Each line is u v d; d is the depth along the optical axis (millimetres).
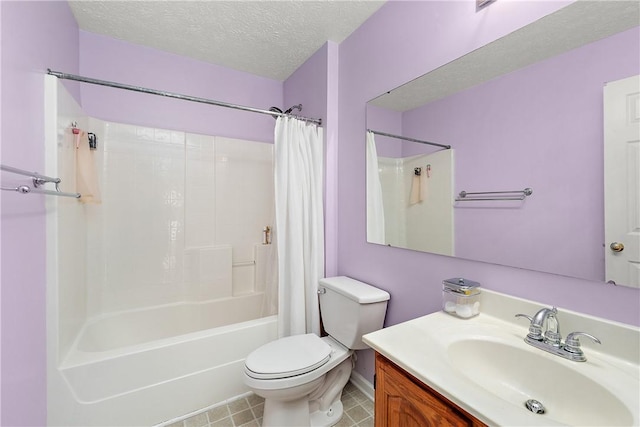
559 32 892
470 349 919
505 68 1030
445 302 1140
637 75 749
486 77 1091
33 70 1132
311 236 1921
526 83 971
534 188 952
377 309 1516
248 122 2539
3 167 723
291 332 1808
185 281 2277
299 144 1884
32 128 1111
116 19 1773
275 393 1255
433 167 1305
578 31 853
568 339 802
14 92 973
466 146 1164
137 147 2094
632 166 755
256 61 2295
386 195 1571
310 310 1906
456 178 1205
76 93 1787
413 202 1405
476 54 1126
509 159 1021
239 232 2514
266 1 1590
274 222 1951
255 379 1250
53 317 1225
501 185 1044
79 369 1271
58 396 1226
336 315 1663
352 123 1846
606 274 801
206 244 2369
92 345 1744
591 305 832
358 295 1492
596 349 806
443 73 1257
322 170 1986
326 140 1969
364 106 1741
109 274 2006
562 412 738
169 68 2184
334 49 1977
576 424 697
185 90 2250
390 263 1559
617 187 781
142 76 2092
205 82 2328
